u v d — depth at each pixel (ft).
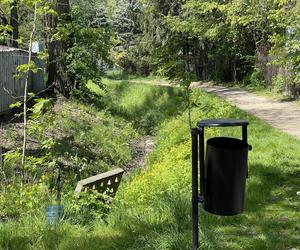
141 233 18.20
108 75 168.96
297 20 59.88
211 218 19.92
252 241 17.61
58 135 43.29
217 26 118.11
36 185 23.77
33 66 26.13
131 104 86.53
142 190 26.20
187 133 44.21
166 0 148.66
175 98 36.70
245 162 14.19
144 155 50.06
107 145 47.98
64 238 17.67
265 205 22.21
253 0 88.74
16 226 18.93
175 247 16.14
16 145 37.27
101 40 69.56
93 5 109.91
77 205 20.67
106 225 19.36
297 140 37.93
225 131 41.88
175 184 25.55
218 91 101.24
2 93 48.16
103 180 22.75
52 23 60.70
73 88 66.80
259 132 42.06
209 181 14.24
